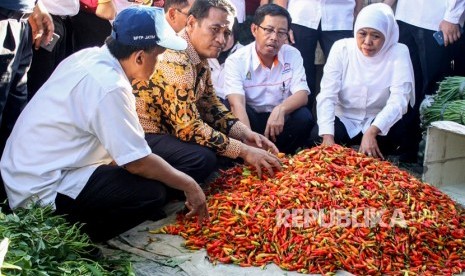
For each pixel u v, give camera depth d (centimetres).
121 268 337
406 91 510
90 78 331
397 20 596
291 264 351
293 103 509
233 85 513
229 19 404
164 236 388
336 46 524
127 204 357
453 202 416
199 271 347
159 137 419
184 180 355
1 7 367
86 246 330
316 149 432
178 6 465
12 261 269
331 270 347
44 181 340
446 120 503
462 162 495
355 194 385
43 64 476
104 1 491
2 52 374
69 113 334
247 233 369
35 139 341
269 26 498
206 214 368
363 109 526
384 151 543
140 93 407
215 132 408
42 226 314
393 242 363
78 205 351
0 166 352
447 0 562
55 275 290
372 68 514
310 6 595
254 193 398
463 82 519
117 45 333
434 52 578
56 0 473
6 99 390
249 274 344
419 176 519
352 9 604
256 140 439
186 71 396
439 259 364
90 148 345
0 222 304
